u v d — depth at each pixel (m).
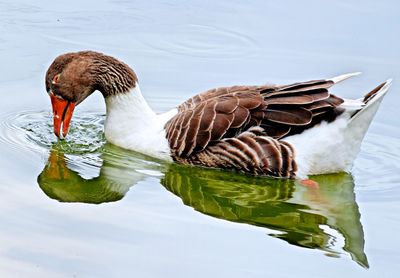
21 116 16.30
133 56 19.03
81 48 19.20
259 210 13.31
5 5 21.50
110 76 14.84
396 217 13.15
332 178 14.20
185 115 14.16
